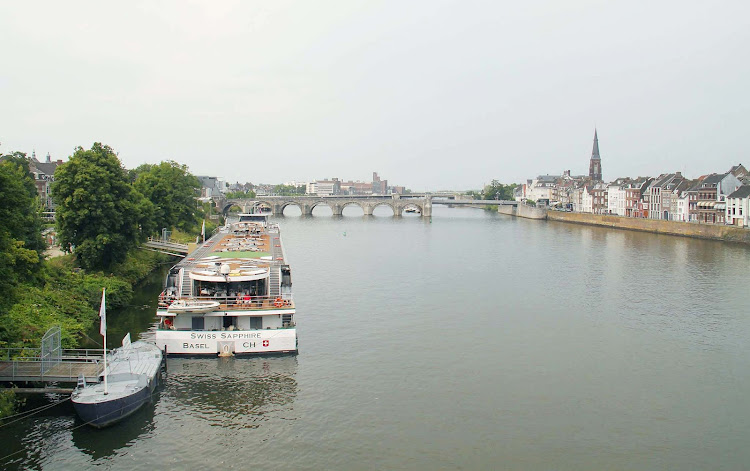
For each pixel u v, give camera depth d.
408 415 44.41
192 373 50.91
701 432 42.72
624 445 40.66
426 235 185.25
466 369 54.44
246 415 43.69
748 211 159.12
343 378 51.28
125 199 86.62
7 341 48.34
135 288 87.06
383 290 90.00
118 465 36.69
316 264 117.50
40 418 41.81
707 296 85.94
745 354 59.62
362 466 37.25
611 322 71.31
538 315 74.62
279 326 55.84
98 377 44.16
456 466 37.47
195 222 143.25
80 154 83.88
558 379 52.38
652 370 54.91
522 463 38.03
